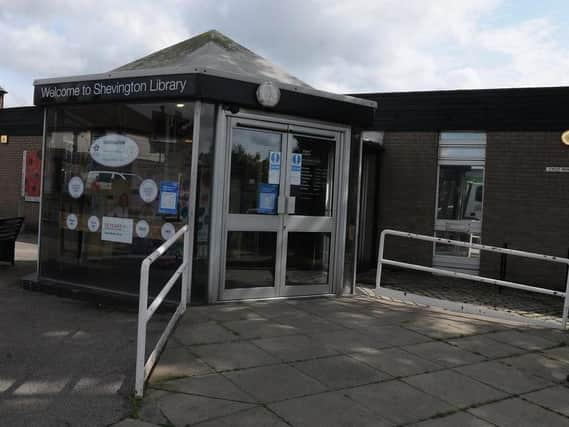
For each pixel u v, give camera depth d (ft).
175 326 17.63
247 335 17.04
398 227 34.32
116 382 12.92
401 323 19.89
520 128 31.48
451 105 32.89
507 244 30.09
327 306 21.84
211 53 23.77
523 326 20.83
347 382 13.66
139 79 20.47
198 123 20.13
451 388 13.78
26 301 20.77
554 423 12.08
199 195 20.35
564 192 30.58
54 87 22.31
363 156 34.01
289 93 21.49
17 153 48.16
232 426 10.90
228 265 21.39
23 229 47.37
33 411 11.25
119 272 21.80
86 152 22.52
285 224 22.47
